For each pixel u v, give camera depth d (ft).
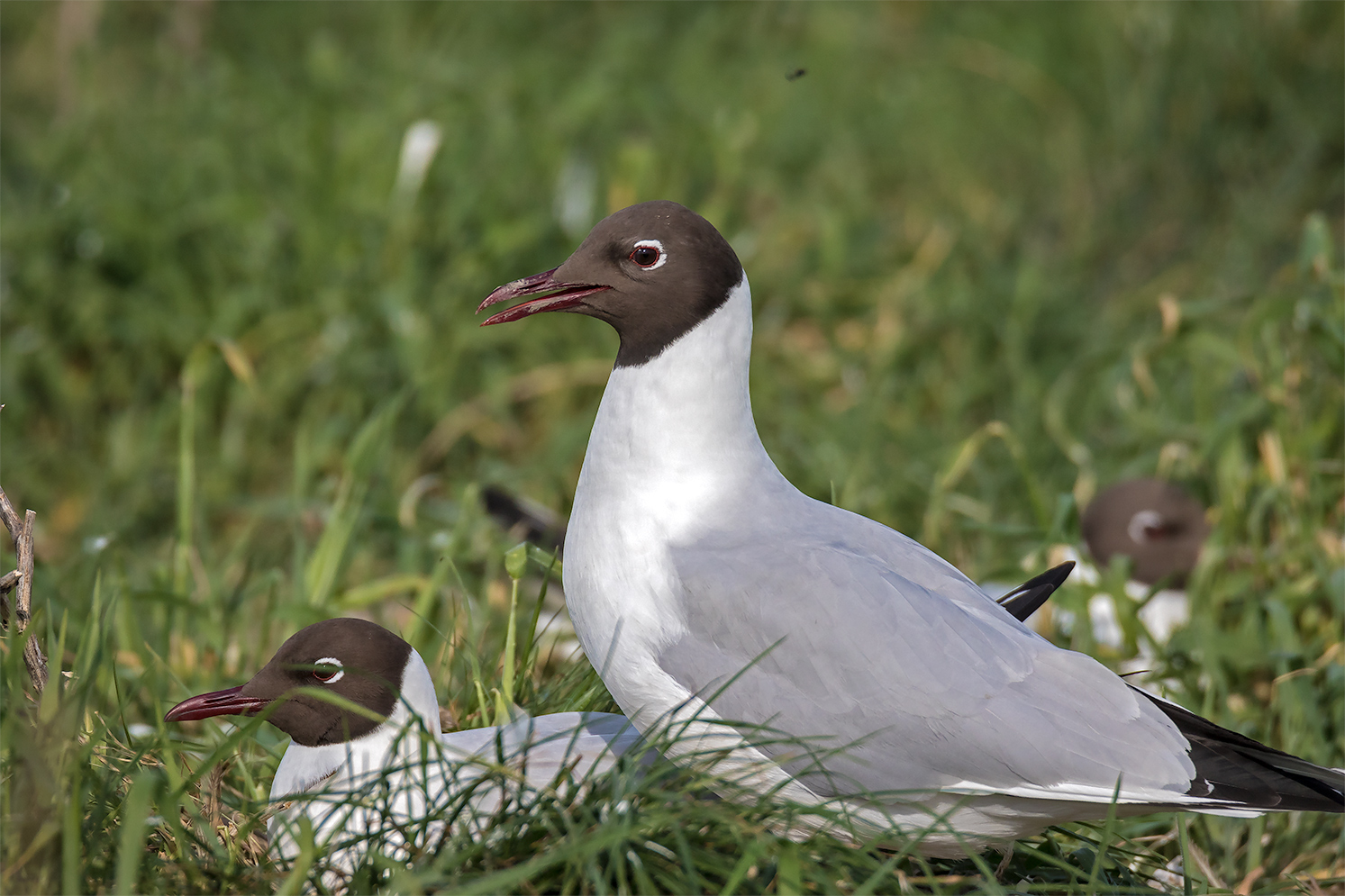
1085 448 39.75
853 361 44.83
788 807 19.19
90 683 19.15
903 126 61.46
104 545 28.40
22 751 17.63
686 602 20.62
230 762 22.81
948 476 33.47
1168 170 55.36
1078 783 19.56
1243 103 55.26
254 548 36.60
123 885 16.21
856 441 40.65
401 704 20.98
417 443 40.86
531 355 42.91
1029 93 61.72
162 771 20.77
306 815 19.24
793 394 43.88
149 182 47.50
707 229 21.13
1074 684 19.99
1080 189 56.70
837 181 56.34
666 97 58.18
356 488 30.25
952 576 21.31
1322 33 54.95
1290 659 27.35
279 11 65.36
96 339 42.78
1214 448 34.01
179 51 63.52
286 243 45.11
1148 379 36.37
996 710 19.70
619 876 17.31
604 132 53.62
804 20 70.33
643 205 21.38
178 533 30.45
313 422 40.78
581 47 65.31
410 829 19.43
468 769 20.83
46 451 40.47
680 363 21.06
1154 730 19.76
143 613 30.04
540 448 41.16
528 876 17.17
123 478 38.96
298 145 48.52
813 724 20.04
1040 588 23.86
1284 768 19.75
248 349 41.81
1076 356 45.03
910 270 49.42
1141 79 57.98
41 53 65.72
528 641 24.23
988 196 57.57
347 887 18.70
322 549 29.14
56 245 44.11
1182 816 21.63
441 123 49.93
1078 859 21.36
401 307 41.91
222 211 45.09
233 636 29.55
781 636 20.17
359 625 21.02
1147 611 33.83
